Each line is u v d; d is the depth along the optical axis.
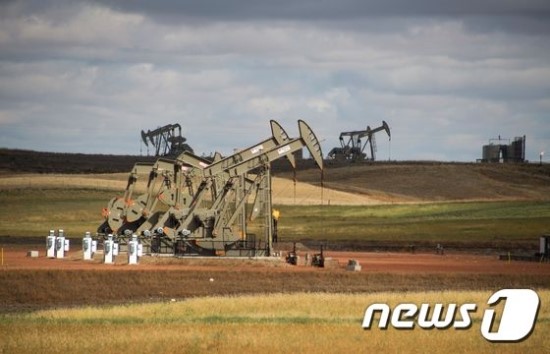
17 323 144.88
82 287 194.25
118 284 197.62
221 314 154.50
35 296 187.50
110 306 171.62
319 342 128.88
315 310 158.50
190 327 140.38
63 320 148.12
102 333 135.00
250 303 166.25
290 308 160.62
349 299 171.12
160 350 124.12
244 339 130.12
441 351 125.50
